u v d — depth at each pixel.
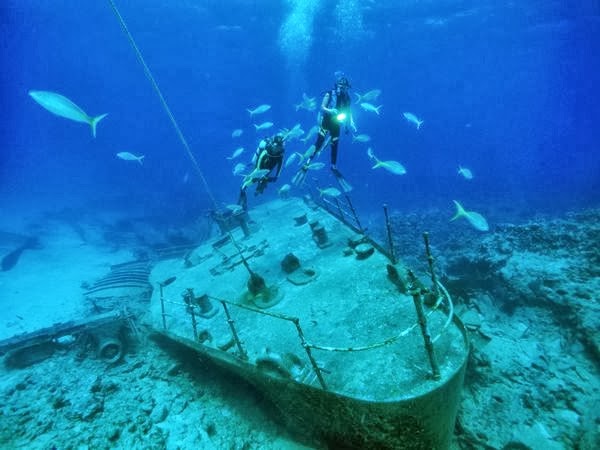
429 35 41.78
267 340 5.52
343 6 30.86
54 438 5.66
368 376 4.23
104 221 24.58
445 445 4.70
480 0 31.05
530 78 98.62
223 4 29.55
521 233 10.45
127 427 5.95
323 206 10.68
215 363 6.39
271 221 11.30
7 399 6.86
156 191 34.59
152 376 7.54
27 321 11.64
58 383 7.33
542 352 6.61
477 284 9.80
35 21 31.00
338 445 5.07
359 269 6.59
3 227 25.06
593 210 12.80
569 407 5.65
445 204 25.56
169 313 7.47
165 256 15.38
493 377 6.24
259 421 6.07
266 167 6.80
